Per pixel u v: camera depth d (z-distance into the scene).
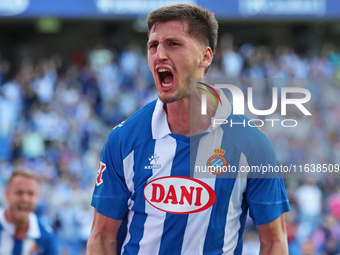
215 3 39.22
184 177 7.20
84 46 47.78
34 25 47.53
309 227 25.08
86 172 31.09
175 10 7.04
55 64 42.44
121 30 47.94
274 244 7.40
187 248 7.20
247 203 7.50
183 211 7.14
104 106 37.53
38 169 30.14
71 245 25.69
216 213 7.18
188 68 7.05
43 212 25.98
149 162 7.26
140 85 39.50
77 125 34.31
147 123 7.41
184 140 7.25
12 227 13.03
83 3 38.47
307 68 42.66
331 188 26.00
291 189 25.94
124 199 7.43
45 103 35.88
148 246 7.28
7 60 45.78
